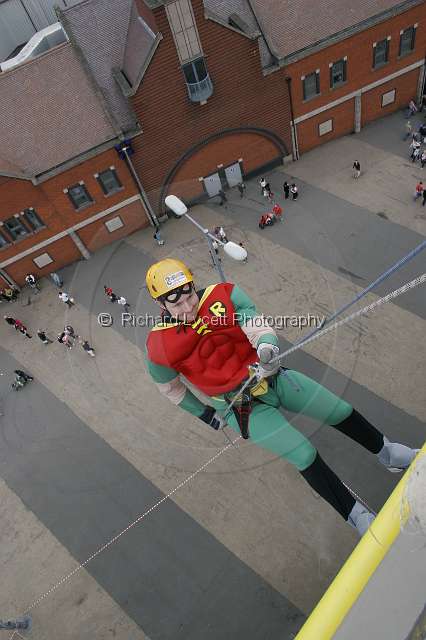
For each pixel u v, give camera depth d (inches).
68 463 1024.2
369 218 1227.2
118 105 1184.8
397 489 195.9
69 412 1087.6
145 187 1251.2
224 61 1122.0
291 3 1213.7
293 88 1259.8
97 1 1163.9
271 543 863.1
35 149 1154.7
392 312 1048.8
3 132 1146.7
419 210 1222.3
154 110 1129.4
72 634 847.7
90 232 1293.1
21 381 1146.7
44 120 1152.8
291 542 856.3
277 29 1209.4
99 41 1185.4
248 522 887.7
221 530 891.4
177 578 867.4
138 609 852.6
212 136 1224.8
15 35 1647.4
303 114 1330.0
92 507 967.6
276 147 1348.4
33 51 1290.6
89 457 1018.7
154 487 956.0
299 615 796.0
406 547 180.4
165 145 1182.9
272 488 904.3
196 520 910.4
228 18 1186.6
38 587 904.3
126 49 1181.1
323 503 872.9
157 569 882.1
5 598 902.4
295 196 1133.7
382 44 1298.0
